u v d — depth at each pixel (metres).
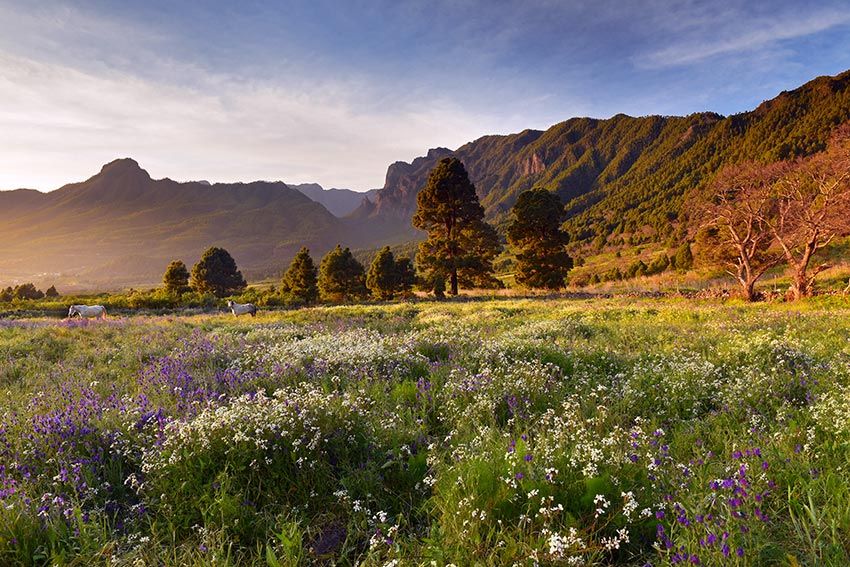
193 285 97.00
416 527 3.82
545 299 37.16
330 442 4.84
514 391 6.68
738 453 3.90
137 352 12.08
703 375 7.18
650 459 3.99
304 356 9.47
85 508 4.06
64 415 5.70
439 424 6.18
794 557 2.82
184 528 3.78
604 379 7.76
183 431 4.61
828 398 5.55
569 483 3.79
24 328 19.48
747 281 29.22
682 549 2.92
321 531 3.81
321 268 68.00
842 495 3.47
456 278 52.66
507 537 3.19
